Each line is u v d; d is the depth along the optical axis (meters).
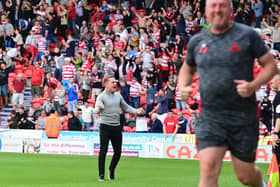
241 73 9.79
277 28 43.75
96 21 50.03
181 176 24.39
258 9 47.12
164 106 39.94
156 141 36.00
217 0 9.72
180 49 44.25
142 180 22.45
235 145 9.97
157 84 42.12
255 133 10.02
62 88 42.81
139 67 42.91
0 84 45.69
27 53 48.97
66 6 51.62
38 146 38.75
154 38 46.31
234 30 9.89
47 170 26.77
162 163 31.52
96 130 39.94
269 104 34.91
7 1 51.28
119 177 23.55
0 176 23.97
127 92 41.53
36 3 52.50
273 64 9.82
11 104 46.38
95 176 23.98
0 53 45.94
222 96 9.86
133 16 51.16
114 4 52.03
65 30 50.31
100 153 21.72
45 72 45.94
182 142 35.41
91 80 42.81
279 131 19.06
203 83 10.02
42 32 49.16
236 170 10.23
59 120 38.69
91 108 40.53
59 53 47.75
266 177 23.75
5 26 50.06
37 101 44.31
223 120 9.91
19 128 40.59
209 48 9.93
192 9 49.22
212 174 9.83
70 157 35.28
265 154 33.19
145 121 38.69
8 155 36.47
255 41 9.77
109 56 43.59
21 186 20.38
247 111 9.92
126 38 46.94
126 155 36.56
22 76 44.66
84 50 47.16
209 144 9.89
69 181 21.95
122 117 38.25
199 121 10.12
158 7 50.44
